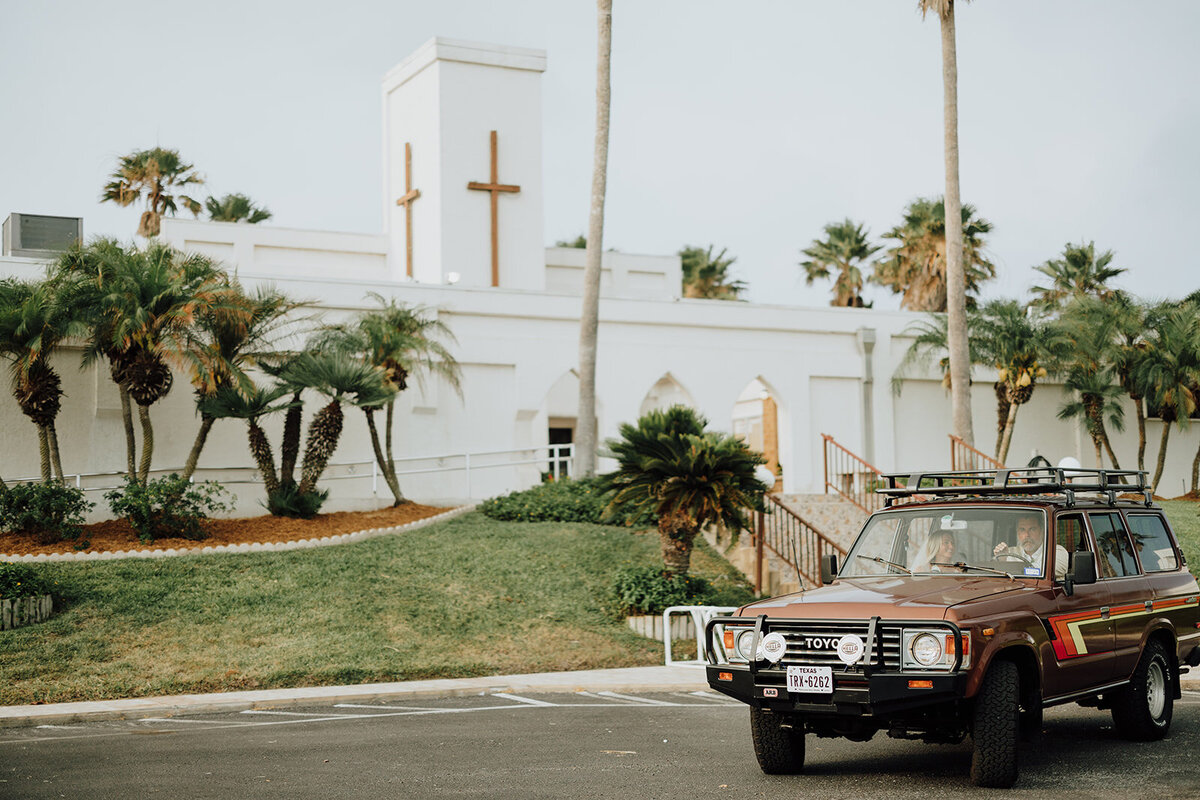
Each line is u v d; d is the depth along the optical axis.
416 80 33.38
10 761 9.38
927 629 7.53
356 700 13.39
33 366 19.78
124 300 19.33
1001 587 8.40
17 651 14.59
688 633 17.78
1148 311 32.19
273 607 16.78
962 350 25.48
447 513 23.00
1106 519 9.82
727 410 29.50
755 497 18.44
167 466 23.58
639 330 28.84
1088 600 8.92
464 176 32.34
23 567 16.06
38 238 26.61
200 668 14.59
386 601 17.45
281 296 22.02
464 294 27.11
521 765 8.84
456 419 26.80
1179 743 9.61
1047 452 33.03
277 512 21.70
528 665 15.86
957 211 25.59
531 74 33.34
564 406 33.16
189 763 9.11
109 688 13.71
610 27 25.83
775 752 8.30
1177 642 10.15
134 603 16.38
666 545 18.75
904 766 8.72
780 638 7.90
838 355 30.80
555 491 23.89
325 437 22.08
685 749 9.61
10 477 22.25
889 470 30.91
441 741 10.14
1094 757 8.94
